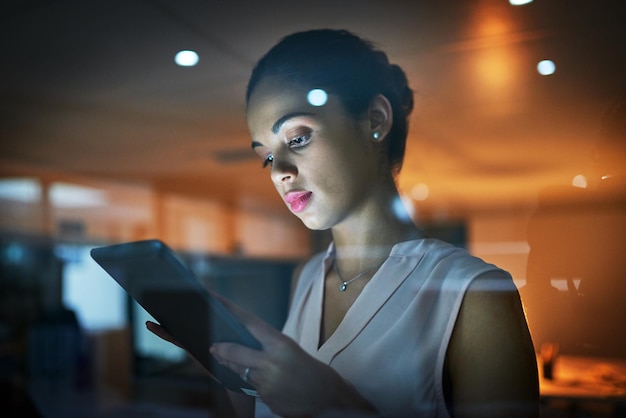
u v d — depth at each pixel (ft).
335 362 2.88
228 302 2.60
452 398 2.62
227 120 7.28
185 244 8.98
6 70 7.19
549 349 3.45
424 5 4.47
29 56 6.78
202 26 5.39
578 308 3.29
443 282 2.76
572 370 4.58
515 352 2.52
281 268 4.02
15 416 7.29
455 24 4.53
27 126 9.29
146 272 2.33
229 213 7.79
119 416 6.41
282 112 3.04
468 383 2.55
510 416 2.42
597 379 4.52
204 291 2.32
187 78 6.55
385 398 2.68
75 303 8.05
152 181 9.87
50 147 10.16
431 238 3.13
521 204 3.53
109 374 7.24
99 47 6.42
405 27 4.59
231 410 3.74
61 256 8.98
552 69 4.36
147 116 8.12
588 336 3.35
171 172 9.40
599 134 3.54
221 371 2.71
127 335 7.79
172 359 7.31
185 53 6.01
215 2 4.95
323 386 2.52
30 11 5.73
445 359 2.65
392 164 3.18
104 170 10.42
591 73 4.39
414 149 4.83
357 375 2.78
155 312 2.49
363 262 3.19
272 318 3.89
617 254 3.17
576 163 3.86
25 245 9.43
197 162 8.62
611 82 4.30
